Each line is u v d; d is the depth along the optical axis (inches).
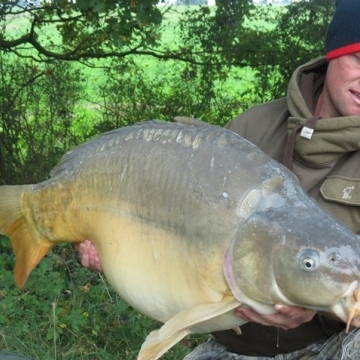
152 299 42.5
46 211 47.2
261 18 135.6
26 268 49.1
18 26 126.6
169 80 138.7
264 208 38.7
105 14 103.3
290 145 49.0
